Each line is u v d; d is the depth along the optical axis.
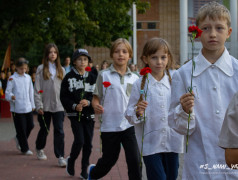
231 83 2.71
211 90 2.71
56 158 7.27
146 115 3.95
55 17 16.88
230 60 2.76
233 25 29.98
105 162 4.63
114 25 20.73
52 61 6.79
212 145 2.65
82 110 5.57
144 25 34.53
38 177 5.82
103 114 4.63
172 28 34.59
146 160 3.92
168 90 4.06
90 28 18.08
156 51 4.01
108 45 20.33
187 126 2.69
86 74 5.74
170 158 4.04
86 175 5.62
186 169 2.77
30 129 7.79
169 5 34.56
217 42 2.67
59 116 6.68
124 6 20.11
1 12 16.44
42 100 6.79
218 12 2.66
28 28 17.14
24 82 7.63
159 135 3.93
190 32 2.70
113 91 4.61
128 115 3.99
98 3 19.19
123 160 7.25
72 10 17.50
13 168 6.44
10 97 7.40
